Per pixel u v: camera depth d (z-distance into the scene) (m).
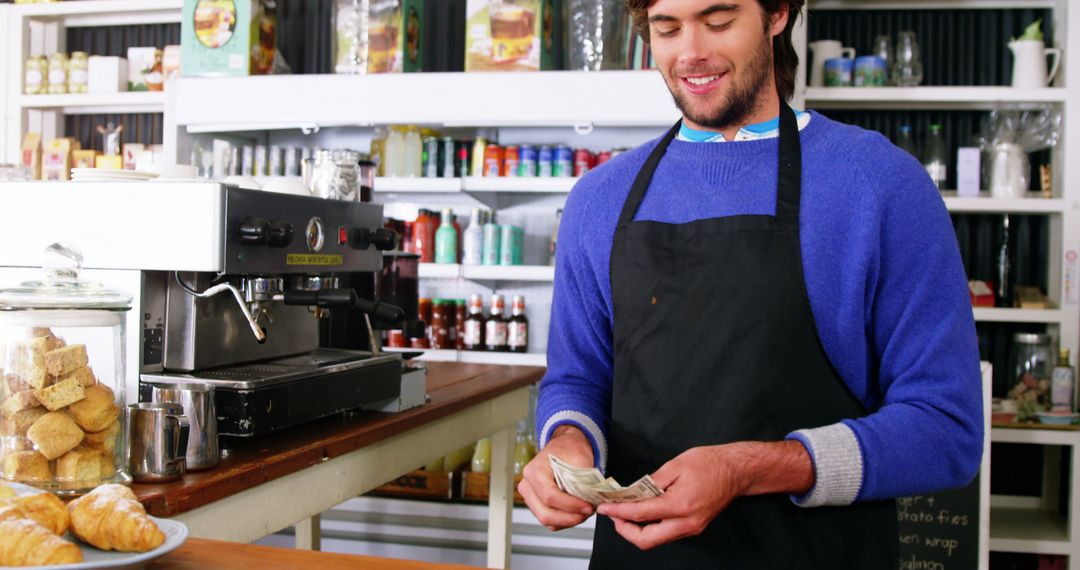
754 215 1.44
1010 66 3.91
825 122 1.51
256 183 1.86
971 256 3.94
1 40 4.34
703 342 1.44
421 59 3.79
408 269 2.51
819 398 1.42
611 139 3.81
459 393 2.43
